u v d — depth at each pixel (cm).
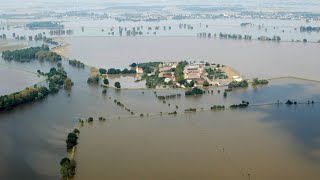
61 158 17200
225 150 17662
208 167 16238
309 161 16700
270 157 17038
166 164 16512
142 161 16762
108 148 17962
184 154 17325
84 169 16200
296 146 18025
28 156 17400
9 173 16075
